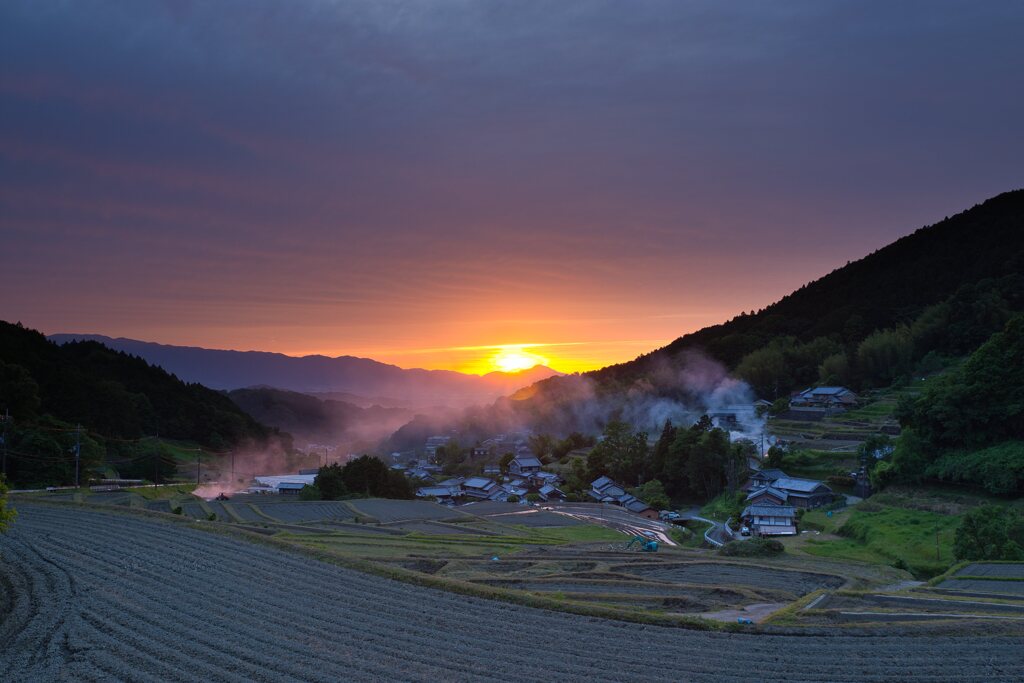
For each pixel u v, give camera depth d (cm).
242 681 2478
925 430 9025
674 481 12469
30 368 14662
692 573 5250
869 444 9888
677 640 3069
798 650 2962
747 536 8544
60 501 6575
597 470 14188
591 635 3102
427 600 3594
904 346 16262
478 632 3103
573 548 6731
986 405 8588
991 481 7656
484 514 10550
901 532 7100
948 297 18125
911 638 3123
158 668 2580
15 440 9675
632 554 6178
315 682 2488
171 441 16912
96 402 15100
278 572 4088
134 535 5050
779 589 4547
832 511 8888
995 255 19712
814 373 18188
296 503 10325
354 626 3139
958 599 4041
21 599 3425
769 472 10756
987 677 2656
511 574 4988
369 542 6700
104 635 2931
